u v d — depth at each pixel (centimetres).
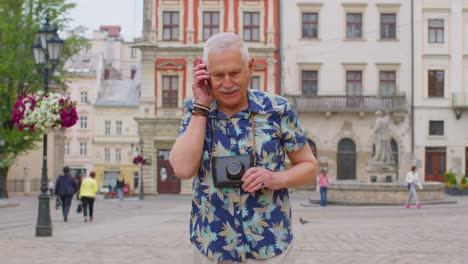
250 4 4844
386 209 2536
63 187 2152
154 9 4803
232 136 370
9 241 1414
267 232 367
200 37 4812
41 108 1528
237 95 361
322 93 4831
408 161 4797
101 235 1559
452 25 4831
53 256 1130
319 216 2198
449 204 2839
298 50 4841
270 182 360
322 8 4862
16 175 5581
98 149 7656
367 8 4862
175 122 4762
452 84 4828
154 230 1702
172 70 4794
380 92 4862
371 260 1037
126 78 8700
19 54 4250
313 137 4816
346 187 3000
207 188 369
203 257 374
